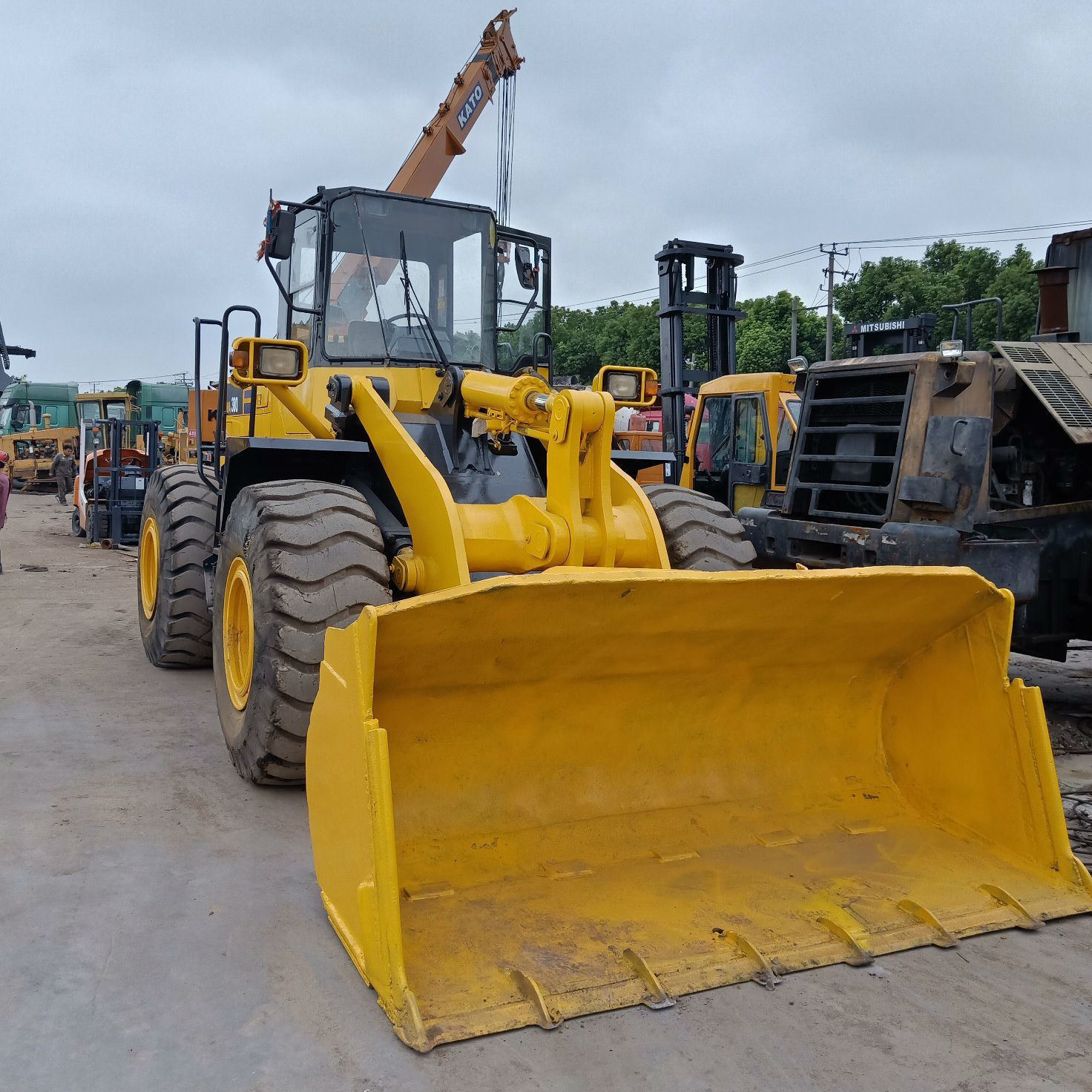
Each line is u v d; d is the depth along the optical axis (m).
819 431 6.29
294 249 5.31
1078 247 7.23
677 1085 2.30
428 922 2.80
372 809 2.57
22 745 4.93
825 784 3.74
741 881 3.16
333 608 3.84
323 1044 2.45
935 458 5.52
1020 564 5.44
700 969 2.71
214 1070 2.35
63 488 27.39
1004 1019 2.59
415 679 2.97
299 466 4.91
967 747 3.56
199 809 4.06
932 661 3.68
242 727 4.22
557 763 3.35
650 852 3.27
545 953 2.72
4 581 11.38
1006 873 3.30
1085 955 2.91
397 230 5.15
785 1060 2.40
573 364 45.81
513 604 2.70
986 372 5.62
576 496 3.94
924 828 3.59
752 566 4.72
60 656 7.16
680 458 10.80
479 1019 2.47
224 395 5.13
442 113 9.03
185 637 6.45
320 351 4.94
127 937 2.98
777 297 40.16
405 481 4.11
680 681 3.44
